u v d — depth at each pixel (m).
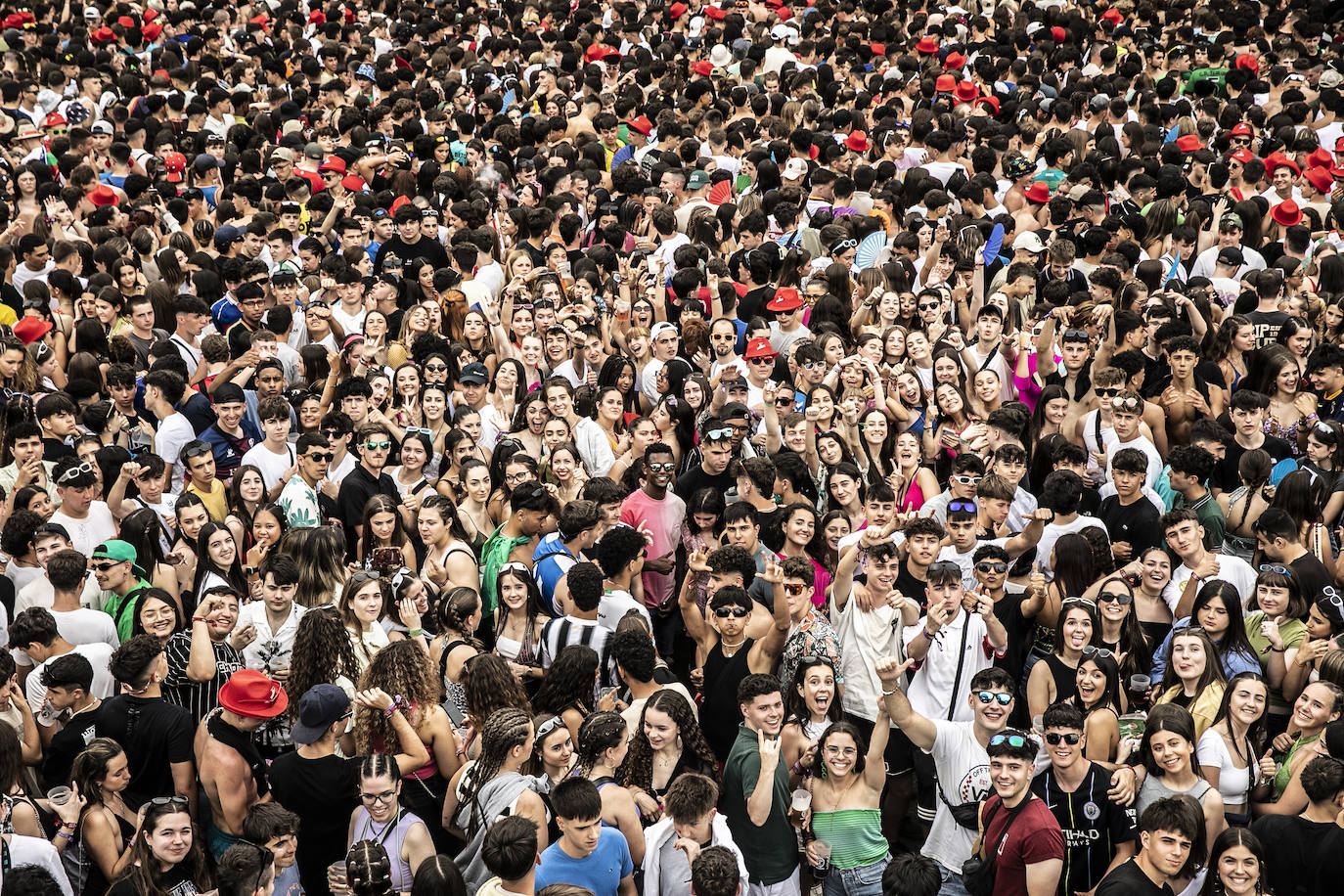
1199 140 15.35
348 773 5.74
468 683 6.30
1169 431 9.77
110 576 6.87
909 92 17.23
